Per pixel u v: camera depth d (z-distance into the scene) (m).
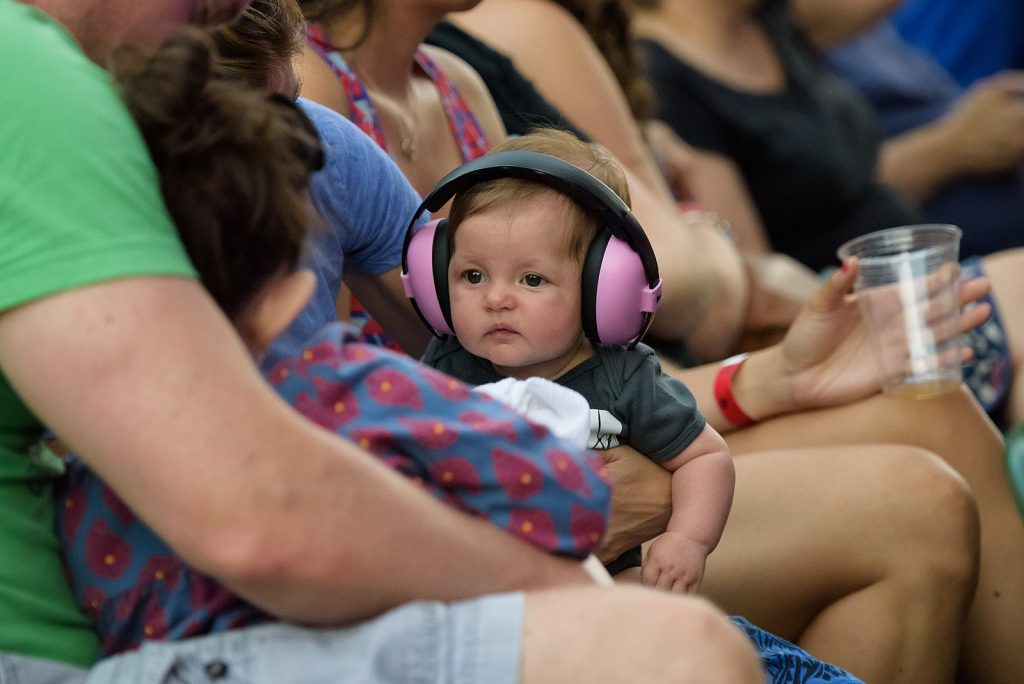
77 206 4.44
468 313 6.41
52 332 4.36
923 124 17.50
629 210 6.18
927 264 8.30
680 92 13.66
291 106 5.13
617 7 11.51
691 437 6.61
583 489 5.12
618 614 4.74
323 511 4.48
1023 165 16.61
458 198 6.45
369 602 4.67
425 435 4.98
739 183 13.74
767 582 7.76
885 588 7.65
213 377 4.41
